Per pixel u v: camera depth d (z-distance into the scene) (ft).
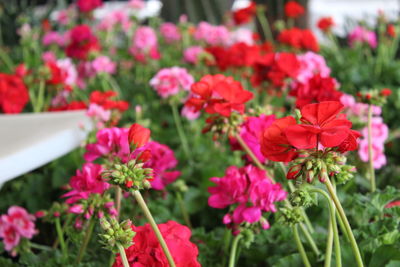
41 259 3.93
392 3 18.47
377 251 3.43
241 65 6.55
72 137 3.68
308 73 5.65
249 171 3.52
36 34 10.64
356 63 9.53
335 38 11.32
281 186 3.68
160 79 5.79
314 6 19.97
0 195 5.14
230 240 3.95
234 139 3.78
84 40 7.99
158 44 12.50
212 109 3.54
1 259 3.85
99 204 3.49
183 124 7.48
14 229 4.07
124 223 2.95
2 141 3.44
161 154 3.86
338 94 4.08
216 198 3.57
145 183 2.96
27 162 3.37
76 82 8.02
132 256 3.01
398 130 6.84
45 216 3.89
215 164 5.62
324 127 2.90
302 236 3.76
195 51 9.22
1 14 12.75
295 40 7.63
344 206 3.95
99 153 3.59
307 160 2.97
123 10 12.20
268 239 3.81
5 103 5.07
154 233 3.04
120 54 10.98
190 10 13.30
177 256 3.00
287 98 7.28
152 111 8.00
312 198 3.12
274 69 5.10
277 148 3.00
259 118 3.57
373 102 3.98
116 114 4.66
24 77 6.37
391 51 9.64
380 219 3.63
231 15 12.02
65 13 12.21
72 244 4.16
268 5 12.21
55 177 5.14
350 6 19.43
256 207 3.46
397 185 4.83
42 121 3.73
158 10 13.99
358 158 4.42
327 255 3.25
